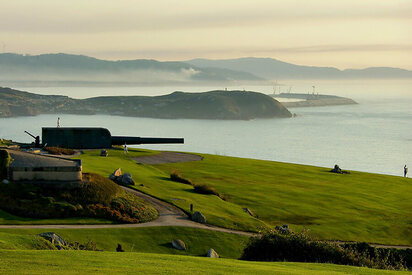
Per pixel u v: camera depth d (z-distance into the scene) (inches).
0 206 2080.5
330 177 4630.9
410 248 2593.5
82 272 933.8
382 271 1194.6
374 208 3462.1
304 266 1239.5
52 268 957.2
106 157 4074.8
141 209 2410.2
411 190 4279.0
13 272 908.6
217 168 4485.7
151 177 3368.6
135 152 4872.0
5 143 4261.8
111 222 2198.6
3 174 2256.4
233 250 2145.7
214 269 1050.7
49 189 2271.2
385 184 4490.7
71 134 4589.1
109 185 2501.2
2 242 1306.6
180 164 4515.3
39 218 2082.9
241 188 3676.2
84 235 1955.0
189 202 2768.2
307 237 1710.1
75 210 2185.0
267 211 3100.4
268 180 4141.2
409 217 3282.5
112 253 1198.3
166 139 4869.6
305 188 3939.5
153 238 2105.1
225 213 2721.5
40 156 2406.5
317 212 3203.7
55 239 1610.5
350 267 1254.3
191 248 2090.3
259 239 1700.3
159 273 960.9
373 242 2699.3
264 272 1056.8
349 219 3107.8
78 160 2447.1
